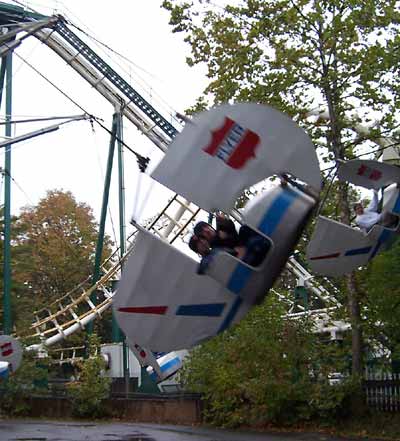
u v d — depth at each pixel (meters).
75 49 31.91
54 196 66.25
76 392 27.20
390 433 17.28
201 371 22.20
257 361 20.28
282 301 20.69
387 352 19.69
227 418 21.92
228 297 7.45
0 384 28.38
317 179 7.08
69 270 63.06
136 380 32.41
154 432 20.33
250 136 6.98
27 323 37.78
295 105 19.30
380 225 10.59
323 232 10.52
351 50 18.86
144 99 31.75
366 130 19.42
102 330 59.41
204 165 7.02
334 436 17.73
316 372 19.89
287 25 18.95
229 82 19.45
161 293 7.34
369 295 18.27
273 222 7.39
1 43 26.12
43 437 19.02
